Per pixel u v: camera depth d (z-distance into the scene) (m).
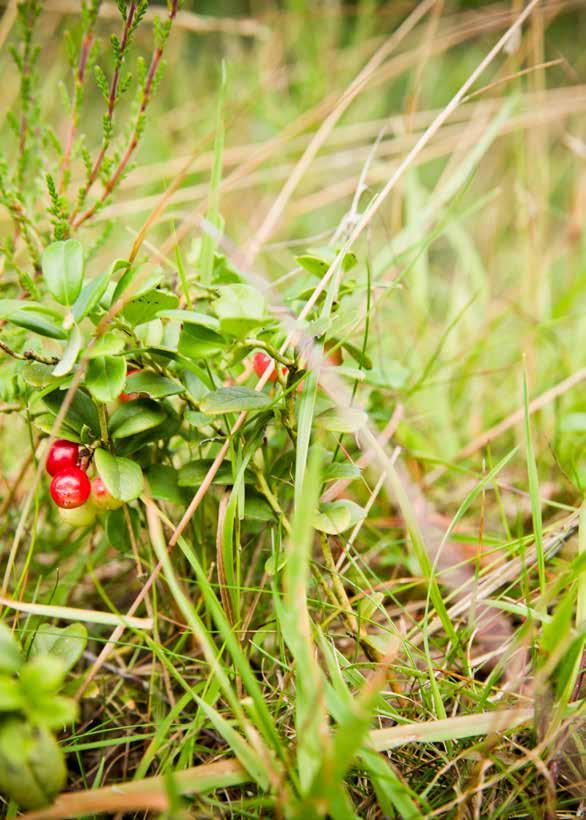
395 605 0.35
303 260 0.31
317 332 0.29
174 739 0.30
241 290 0.29
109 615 0.29
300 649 0.27
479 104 0.53
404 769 0.29
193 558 0.29
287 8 0.70
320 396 0.34
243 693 0.30
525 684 0.31
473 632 0.30
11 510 0.36
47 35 0.58
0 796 0.28
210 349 0.29
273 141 0.43
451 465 0.36
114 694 0.32
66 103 0.36
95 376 0.29
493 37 0.68
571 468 0.36
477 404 0.42
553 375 0.42
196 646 0.33
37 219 0.36
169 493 0.31
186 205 0.56
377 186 0.55
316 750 0.26
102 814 0.29
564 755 0.28
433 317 0.53
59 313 0.29
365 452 0.35
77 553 0.36
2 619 0.31
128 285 0.29
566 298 0.43
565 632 0.27
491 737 0.27
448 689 0.30
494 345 0.44
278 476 0.32
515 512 0.38
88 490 0.29
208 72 0.75
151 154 0.59
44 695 0.25
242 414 0.31
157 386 0.30
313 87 0.61
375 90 0.66
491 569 0.34
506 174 0.58
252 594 0.33
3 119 0.51
